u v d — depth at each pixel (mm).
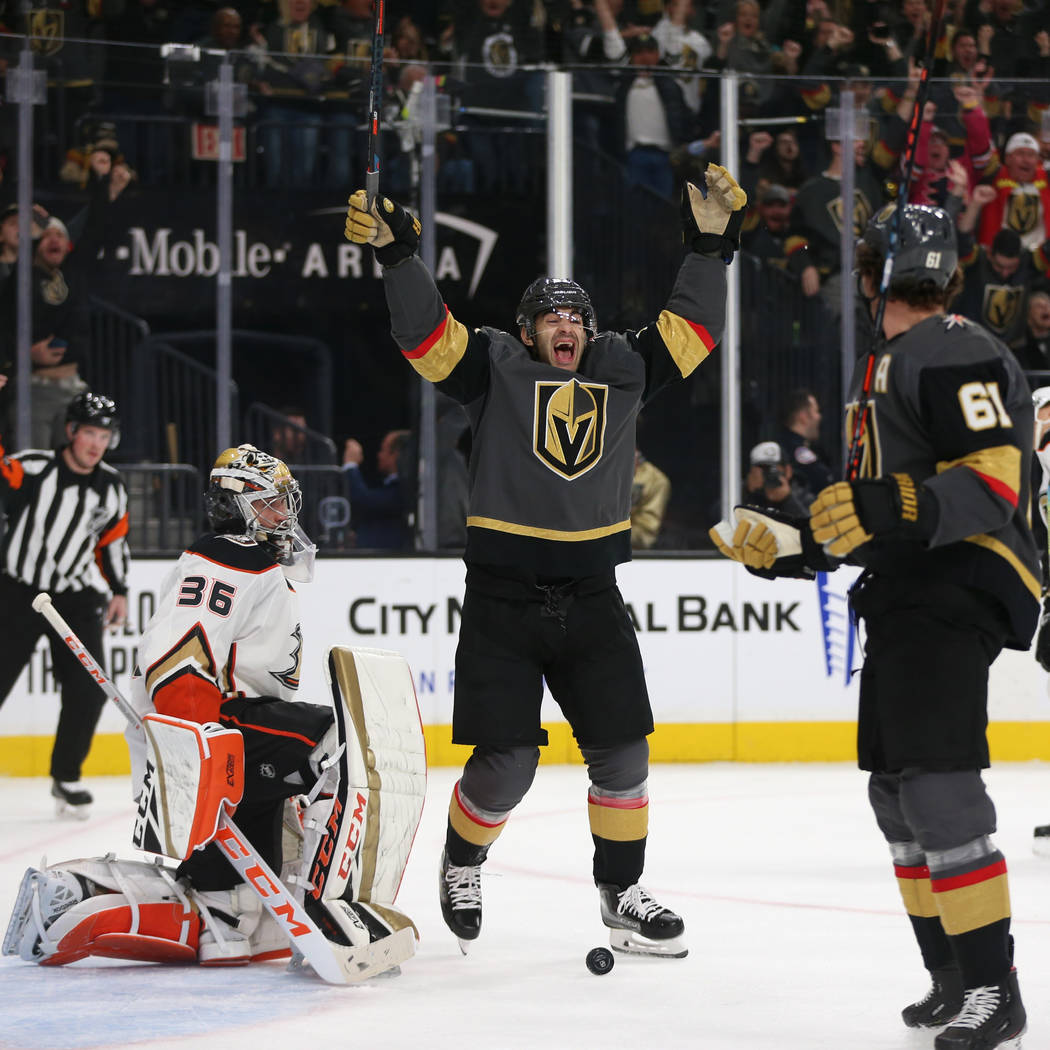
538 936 15109
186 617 13266
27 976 13062
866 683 10750
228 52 33000
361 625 31438
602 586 13383
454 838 13961
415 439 34875
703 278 13891
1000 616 10383
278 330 35594
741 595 32656
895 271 10797
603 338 13578
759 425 34875
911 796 10227
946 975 11047
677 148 34688
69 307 32938
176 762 12812
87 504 26031
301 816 14172
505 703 13219
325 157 35031
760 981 12969
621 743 13438
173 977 13023
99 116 33219
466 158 35188
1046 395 20828
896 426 10445
